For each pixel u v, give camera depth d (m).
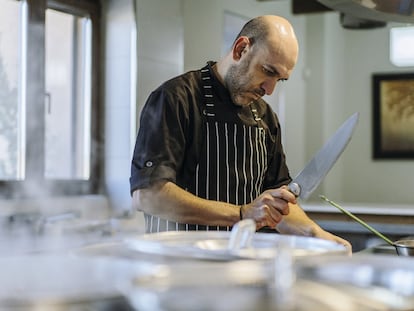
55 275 0.80
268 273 0.74
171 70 3.50
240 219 1.60
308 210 3.56
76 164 3.37
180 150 1.71
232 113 1.82
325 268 0.87
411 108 5.61
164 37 3.45
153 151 1.66
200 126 1.78
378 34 5.72
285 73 1.77
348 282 0.85
